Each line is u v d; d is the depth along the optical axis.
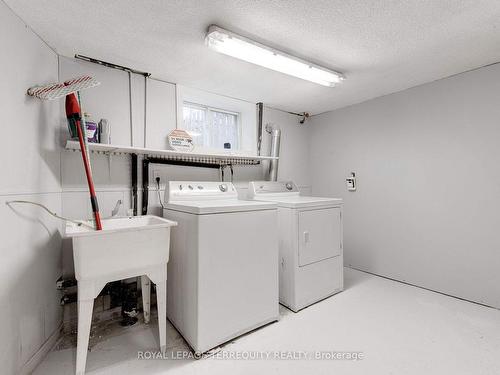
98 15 1.42
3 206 1.23
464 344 1.62
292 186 2.96
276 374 1.39
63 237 1.85
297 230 2.12
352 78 2.33
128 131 2.14
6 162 1.26
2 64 1.25
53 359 1.52
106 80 2.04
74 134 1.60
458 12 1.43
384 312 2.05
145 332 1.81
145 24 1.51
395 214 2.73
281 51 1.82
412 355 1.53
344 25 1.54
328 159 3.39
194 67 2.08
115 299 1.93
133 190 2.15
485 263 2.13
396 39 1.70
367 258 3.00
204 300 1.57
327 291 2.35
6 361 1.23
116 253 1.41
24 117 1.41
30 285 1.43
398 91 2.67
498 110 2.05
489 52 1.89
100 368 1.44
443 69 2.17
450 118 2.31
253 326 1.80
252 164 2.99
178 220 1.82
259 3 1.34
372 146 2.92
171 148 2.29
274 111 3.22
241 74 2.21
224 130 2.93
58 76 1.84
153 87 2.26
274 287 1.93
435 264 2.44
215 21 1.49
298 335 1.76
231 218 1.70
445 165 2.35
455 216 2.30
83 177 1.95
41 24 1.48
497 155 2.06
